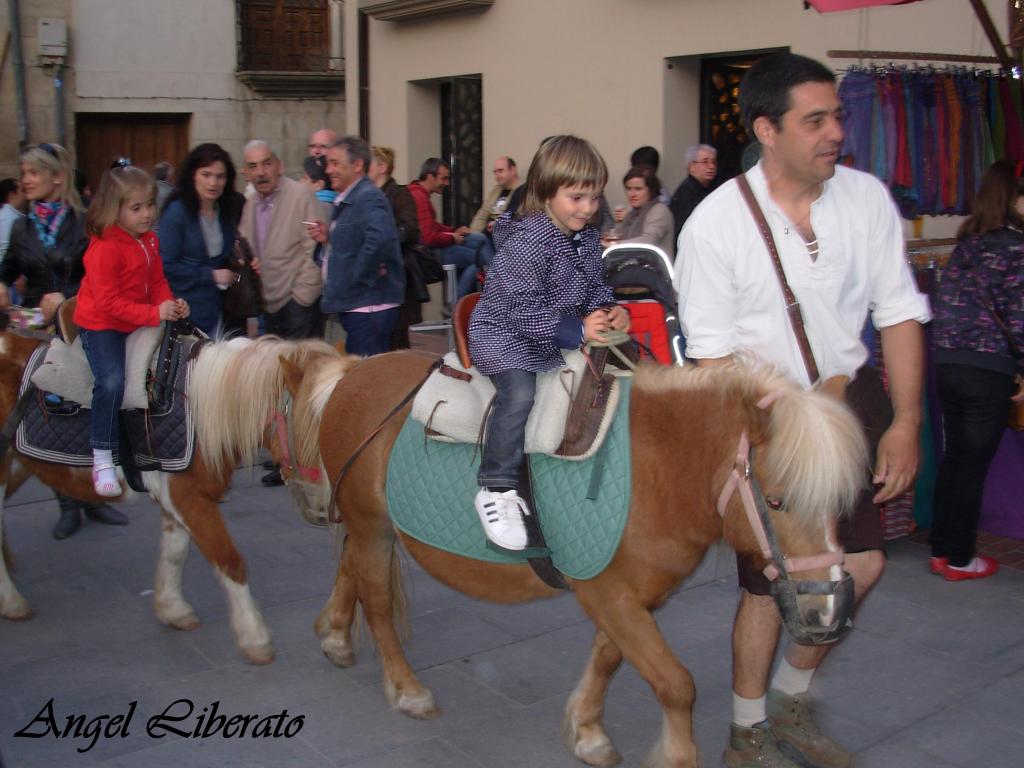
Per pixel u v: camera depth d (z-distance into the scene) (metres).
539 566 3.13
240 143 16.02
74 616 4.85
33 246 5.45
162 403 4.18
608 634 3.07
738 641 3.24
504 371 3.11
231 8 15.66
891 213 3.16
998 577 5.11
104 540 5.88
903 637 4.46
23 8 14.63
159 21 15.35
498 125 10.15
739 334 3.17
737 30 7.99
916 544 5.57
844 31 7.35
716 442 2.83
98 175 15.66
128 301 4.18
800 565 2.67
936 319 4.91
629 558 2.96
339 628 4.28
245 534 5.98
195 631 4.68
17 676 4.23
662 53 8.53
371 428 3.66
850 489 2.62
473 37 10.24
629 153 8.93
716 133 8.90
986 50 6.62
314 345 4.13
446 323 10.52
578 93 9.30
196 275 5.62
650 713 3.87
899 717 3.81
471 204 10.68
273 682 4.19
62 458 4.41
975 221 4.80
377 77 11.51
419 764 3.57
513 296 3.04
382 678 4.21
